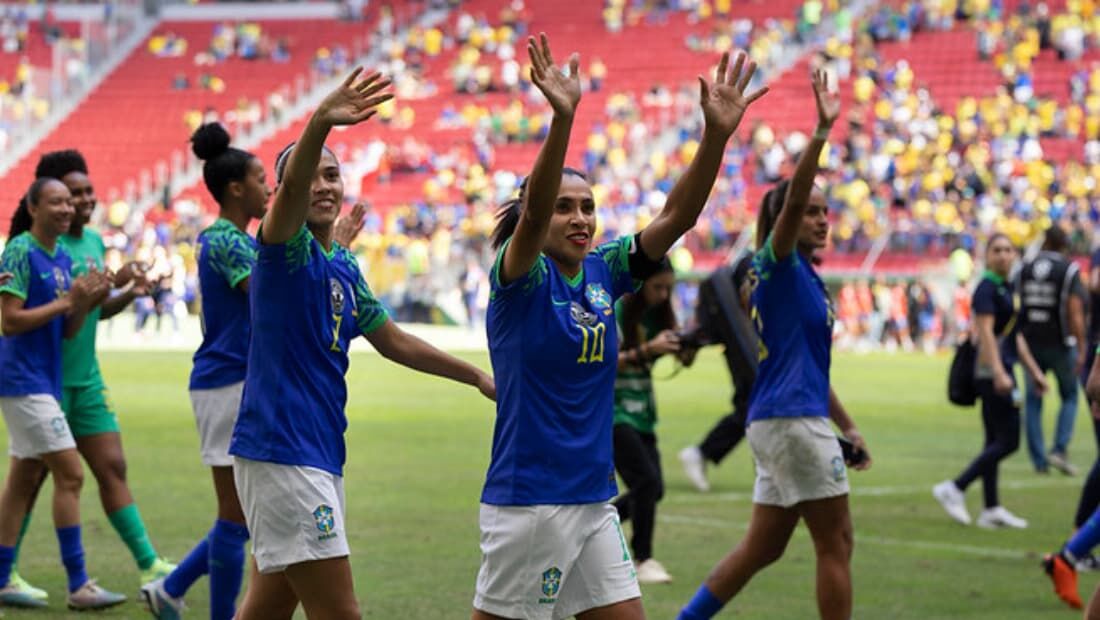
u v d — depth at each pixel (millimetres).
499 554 7188
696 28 72812
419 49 74938
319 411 7730
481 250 57312
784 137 63812
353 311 8016
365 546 14375
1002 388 16109
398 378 37750
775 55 68812
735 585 9953
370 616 11242
